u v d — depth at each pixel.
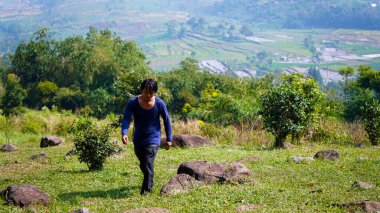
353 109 48.81
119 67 80.62
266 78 65.62
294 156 11.90
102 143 11.37
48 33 91.06
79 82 85.12
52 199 7.93
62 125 26.78
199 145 16.50
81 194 8.40
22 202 7.43
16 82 54.62
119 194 8.31
